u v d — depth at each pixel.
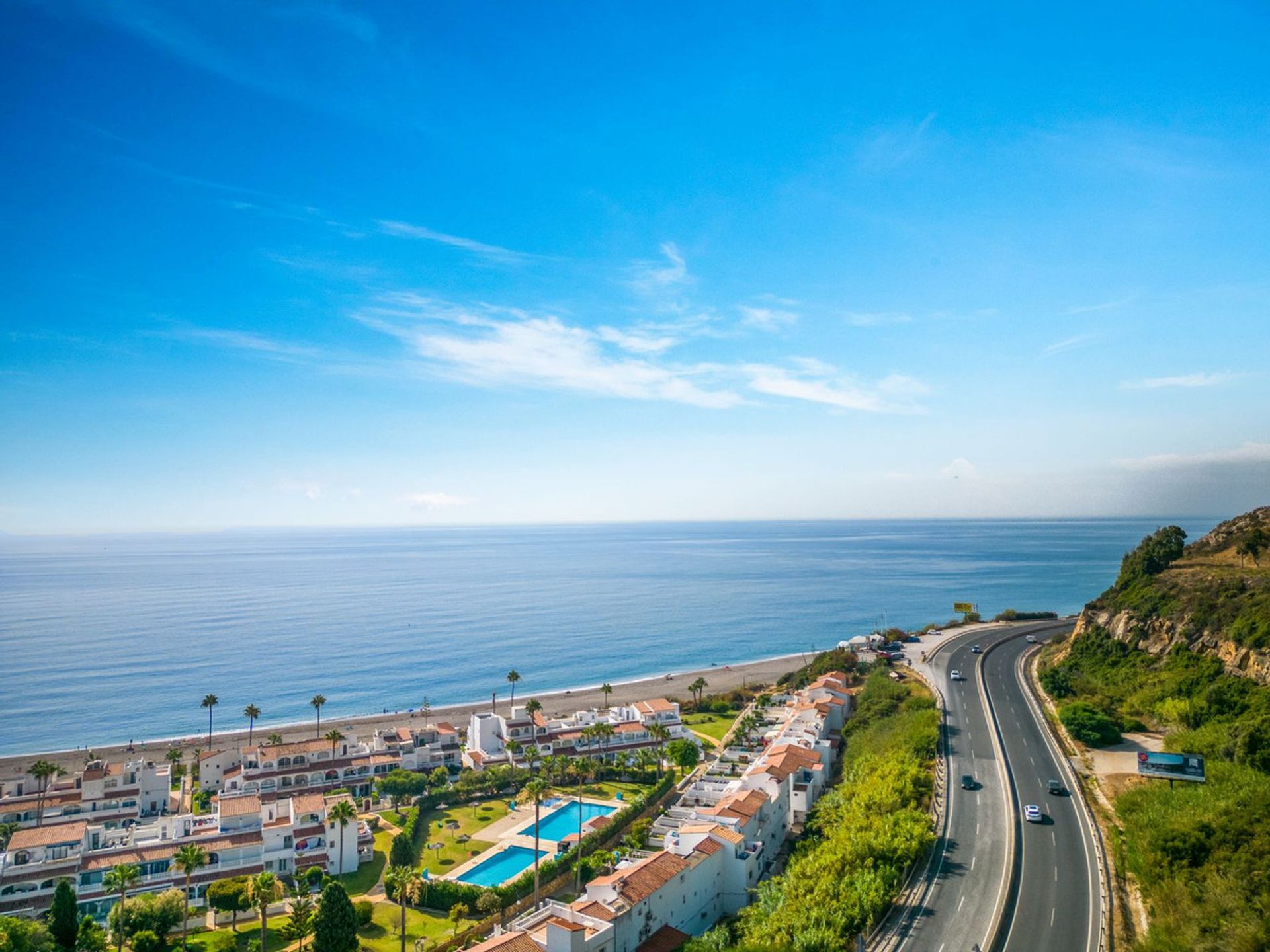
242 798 119.56
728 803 103.94
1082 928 69.75
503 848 119.25
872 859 80.19
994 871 81.25
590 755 163.00
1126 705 127.44
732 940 80.62
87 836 107.81
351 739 166.50
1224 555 158.62
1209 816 76.56
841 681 178.38
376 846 122.06
